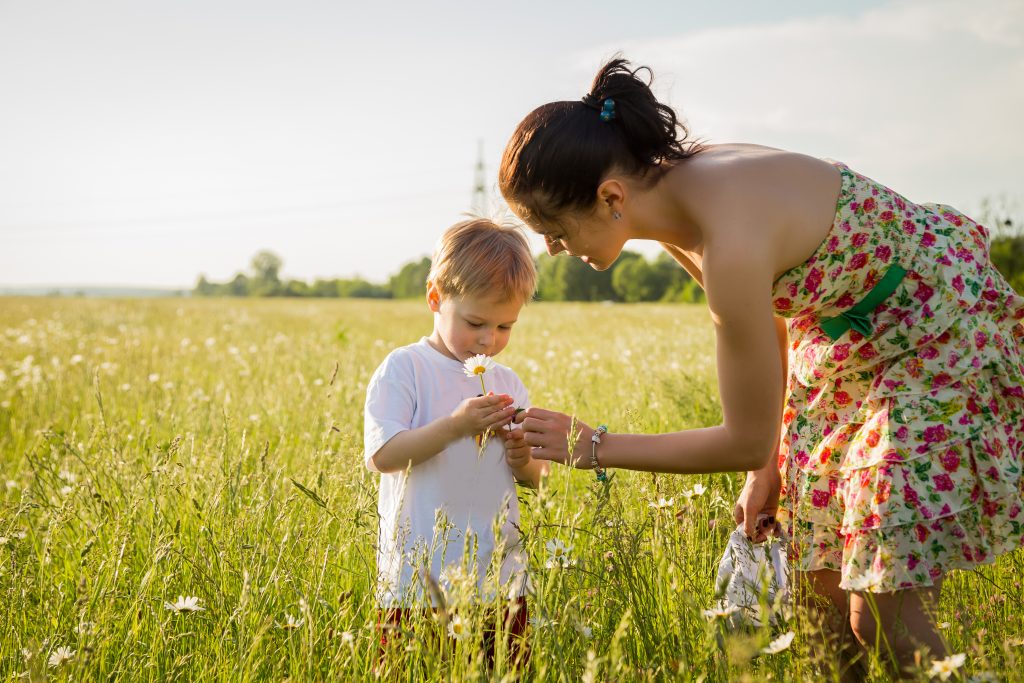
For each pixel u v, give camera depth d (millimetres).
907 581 2043
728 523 2854
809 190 2143
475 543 2162
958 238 2232
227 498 2730
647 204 2195
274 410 5086
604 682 1744
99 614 2152
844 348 2242
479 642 1813
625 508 2492
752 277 2020
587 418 4707
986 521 2135
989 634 2158
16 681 1937
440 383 2594
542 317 21016
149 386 6254
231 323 19516
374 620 2145
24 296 53688
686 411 4777
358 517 2389
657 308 30594
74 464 3375
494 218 2691
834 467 2279
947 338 2148
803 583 2252
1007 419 2219
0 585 2389
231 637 2070
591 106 2182
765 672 1765
